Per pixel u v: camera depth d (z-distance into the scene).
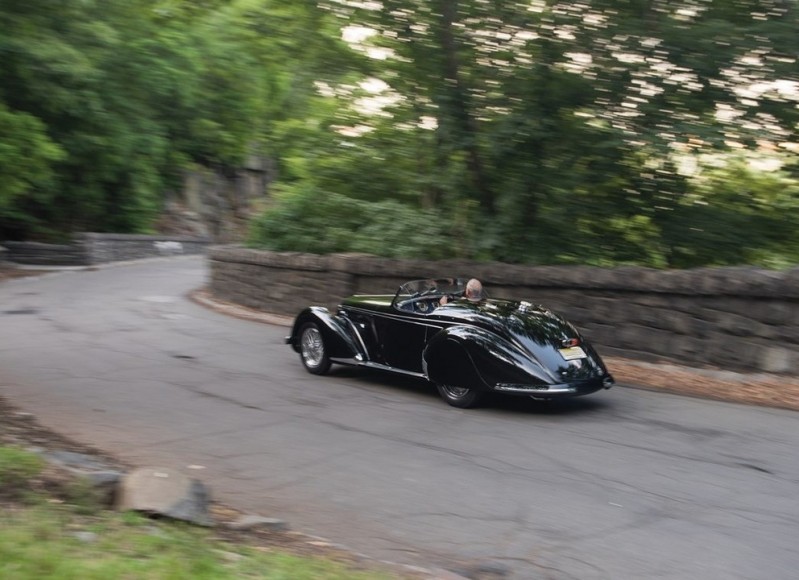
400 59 13.01
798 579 4.66
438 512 5.75
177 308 18.77
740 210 12.77
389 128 14.69
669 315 10.84
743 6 11.13
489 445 7.43
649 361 11.03
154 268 31.16
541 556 4.98
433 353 8.96
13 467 5.48
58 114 29.50
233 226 45.06
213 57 31.77
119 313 17.56
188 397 9.41
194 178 43.41
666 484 6.32
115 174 34.59
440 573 4.63
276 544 5.02
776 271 10.18
